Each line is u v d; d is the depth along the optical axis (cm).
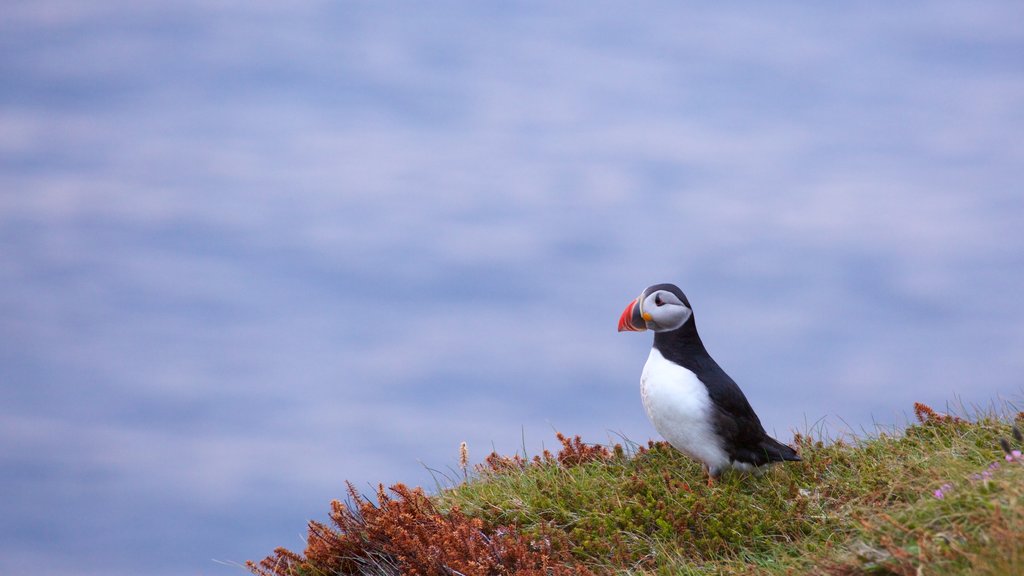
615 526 1249
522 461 1464
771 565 1125
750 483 1345
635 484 1320
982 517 991
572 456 1458
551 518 1296
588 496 1322
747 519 1227
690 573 1147
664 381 1366
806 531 1207
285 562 1305
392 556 1259
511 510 1302
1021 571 880
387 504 1298
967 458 1230
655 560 1195
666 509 1259
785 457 1334
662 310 1387
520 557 1191
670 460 1441
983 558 924
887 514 1094
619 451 1462
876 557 1014
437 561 1195
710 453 1349
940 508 1049
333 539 1288
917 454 1291
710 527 1223
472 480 1448
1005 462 1131
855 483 1265
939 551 968
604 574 1186
